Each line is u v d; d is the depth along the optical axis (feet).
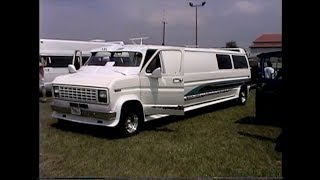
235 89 37.78
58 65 45.62
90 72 25.32
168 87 25.17
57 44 45.91
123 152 18.70
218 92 34.68
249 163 16.70
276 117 23.24
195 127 25.89
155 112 24.64
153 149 19.40
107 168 15.88
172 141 21.39
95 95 21.91
